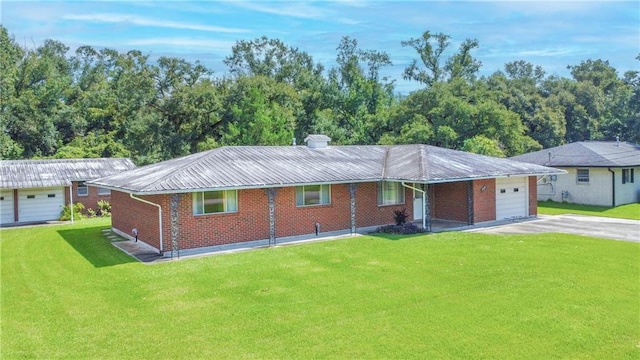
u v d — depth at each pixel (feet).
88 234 72.02
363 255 52.47
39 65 159.43
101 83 184.03
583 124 185.78
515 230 68.23
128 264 50.29
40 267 50.39
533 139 164.04
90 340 29.63
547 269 44.73
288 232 63.87
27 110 148.25
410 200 76.89
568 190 103.14
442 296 37.01
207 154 69.05
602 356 26.25
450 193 77.20
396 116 150.00
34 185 89.97
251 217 60.75
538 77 247.29
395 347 27.58
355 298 36.96
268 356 26.76
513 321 31.35
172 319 33.12
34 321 33.30
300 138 166.91
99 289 41.06
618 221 76.84
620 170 98.32
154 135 148.15
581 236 62.44
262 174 62.13
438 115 133.69
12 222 91.66
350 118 175.32
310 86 176.24
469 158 81.51
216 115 149.48
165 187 52.16
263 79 154.10
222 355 27.07
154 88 146.20
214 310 34.86
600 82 226.58
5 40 150.20
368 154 84.28
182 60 149.48
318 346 27.94
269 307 35.22
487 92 157.99
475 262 48.03
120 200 70.69
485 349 27.20
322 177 64.75
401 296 37.22
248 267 47.75
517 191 80.84
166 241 54.85
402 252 53.62
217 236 58.23
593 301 35.14
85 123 165.78
